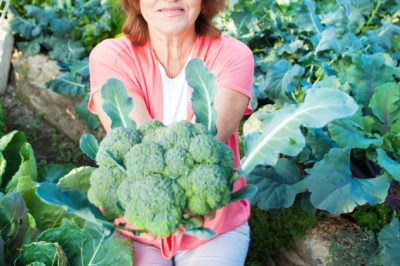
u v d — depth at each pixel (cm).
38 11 373
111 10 385
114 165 134
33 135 364
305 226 246
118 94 147
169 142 133
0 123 355
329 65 306
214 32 197
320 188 226
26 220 208
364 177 265
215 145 133
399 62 329
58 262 188
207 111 147
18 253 203
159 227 125
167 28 183
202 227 127
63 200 120
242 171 139
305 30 339
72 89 343
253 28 346
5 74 388
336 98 133
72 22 388
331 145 256
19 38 400
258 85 321
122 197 129
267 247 258
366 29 354
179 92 195
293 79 300
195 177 128
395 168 225
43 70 370
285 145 136
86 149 147
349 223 245
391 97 257
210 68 194
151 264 187
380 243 224
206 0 190
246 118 316
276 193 242
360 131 255
